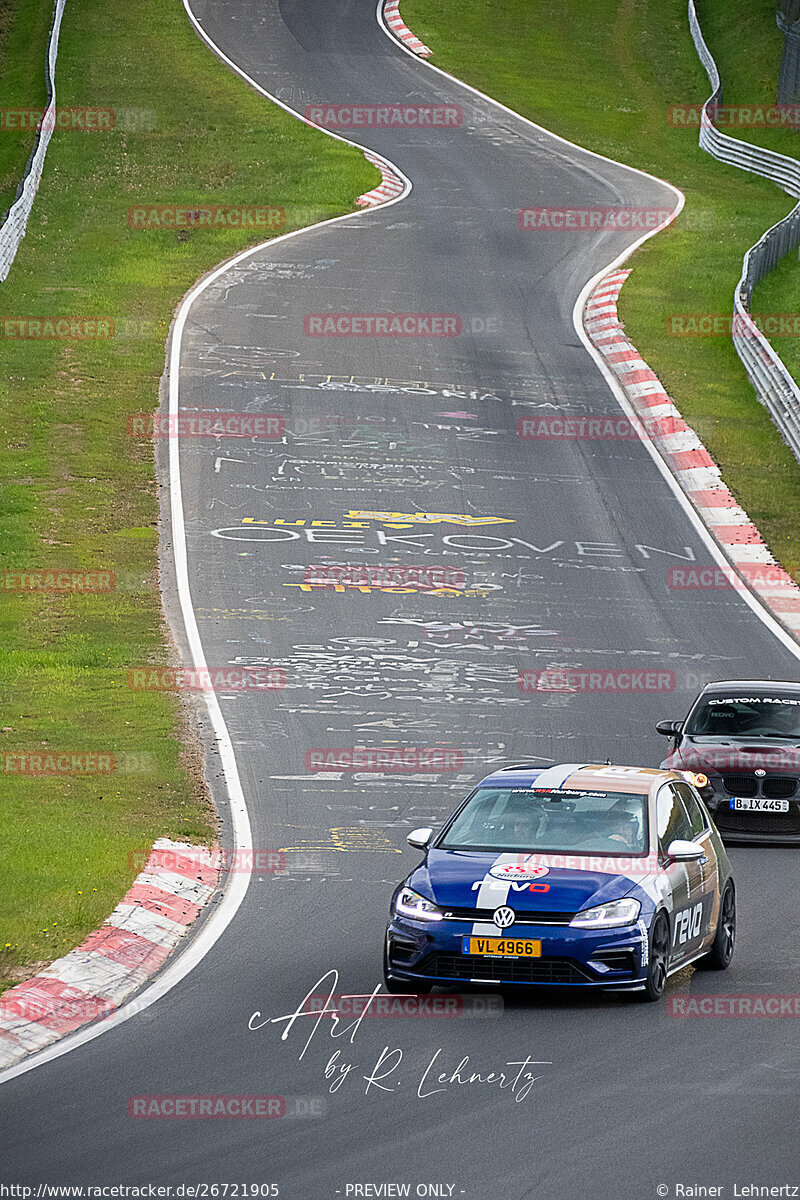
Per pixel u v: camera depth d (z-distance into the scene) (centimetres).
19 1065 3291
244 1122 2916
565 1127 2884
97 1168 2691
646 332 15400
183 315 15300
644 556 10550
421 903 3856
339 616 9212
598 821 4162
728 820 6238
